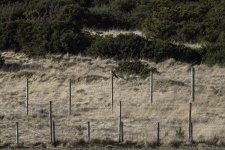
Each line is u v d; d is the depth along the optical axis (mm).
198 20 67812
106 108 46188
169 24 66438
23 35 64250
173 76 54625
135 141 37719
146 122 42250
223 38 64188
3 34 64750
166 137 38375
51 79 53656
